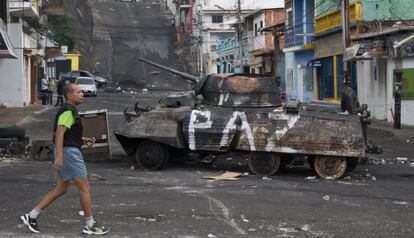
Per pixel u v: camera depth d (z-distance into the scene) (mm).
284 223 7977
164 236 7152
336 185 11180
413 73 22969
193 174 12266
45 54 47750
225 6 73250
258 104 12734
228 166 13430
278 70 45219
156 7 92188
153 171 12648
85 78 48719
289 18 40781
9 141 15102
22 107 34594
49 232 7258
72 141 7035
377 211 8852
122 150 15711
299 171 12969
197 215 8367
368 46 23797
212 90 12938
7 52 27047
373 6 27141
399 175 12539
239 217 8281
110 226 7633
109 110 32281
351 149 11711
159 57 74250
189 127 12430
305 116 12102
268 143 12016
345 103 12938
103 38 77062
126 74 68375
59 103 36594
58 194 7242
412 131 21000
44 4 47375
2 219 7996
